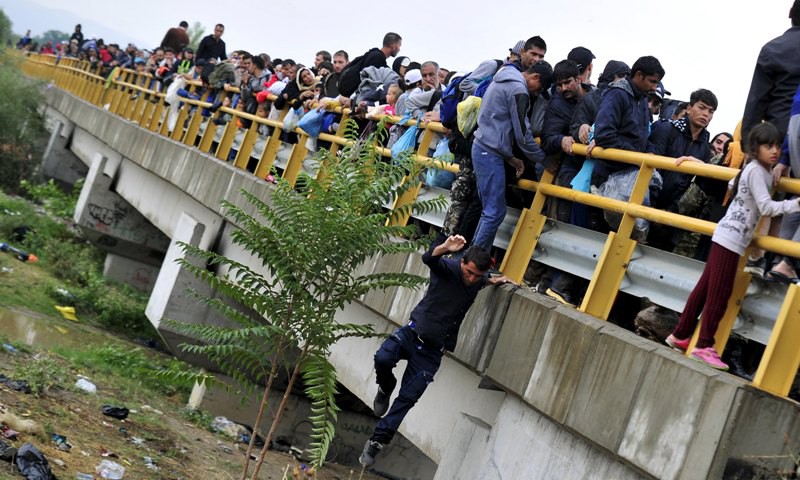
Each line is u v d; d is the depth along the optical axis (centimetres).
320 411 726
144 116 2195
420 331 697
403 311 840
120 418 1075
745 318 577
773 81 584
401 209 777
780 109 581
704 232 600
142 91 2325
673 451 519
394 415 701
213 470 1005
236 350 762
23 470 767
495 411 741
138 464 922
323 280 760
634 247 670
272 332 760
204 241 1459
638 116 707
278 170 1368
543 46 811
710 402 504
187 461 1005
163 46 2539
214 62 1852
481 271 685
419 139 1043
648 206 704
